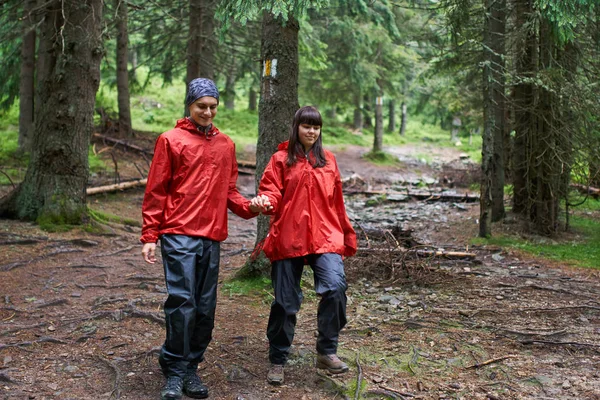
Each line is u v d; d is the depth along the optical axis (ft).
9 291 17.75
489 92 27.53
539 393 10.80
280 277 11.08
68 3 26.12
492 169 28.09
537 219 28.91
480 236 28.32
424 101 76.59
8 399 10.34
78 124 26.86
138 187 42.37
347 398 10.59
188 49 51.26
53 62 27.02
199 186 10.44
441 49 37.42
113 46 76.79
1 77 49.44
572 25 22.98
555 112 27.45
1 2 27.86
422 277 19.88
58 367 12.00
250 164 58.54
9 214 27.20
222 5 16.15
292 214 11.00
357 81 68.39
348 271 20.48
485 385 11.21
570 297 18.04
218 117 83.76
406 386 11.18
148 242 10.17
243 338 13.80
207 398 10.55
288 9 16.25
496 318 15.78
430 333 14.49
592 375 11.65
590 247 26.11
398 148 92.68
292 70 17.88
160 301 16.65
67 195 26.66
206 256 10.59
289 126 17.94
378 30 65.36
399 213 38.96
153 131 68.33
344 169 65.67
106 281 19.43
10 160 44.93
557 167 27.68
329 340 10.91
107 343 13.50
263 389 11.02
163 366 10.44
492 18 28.43
